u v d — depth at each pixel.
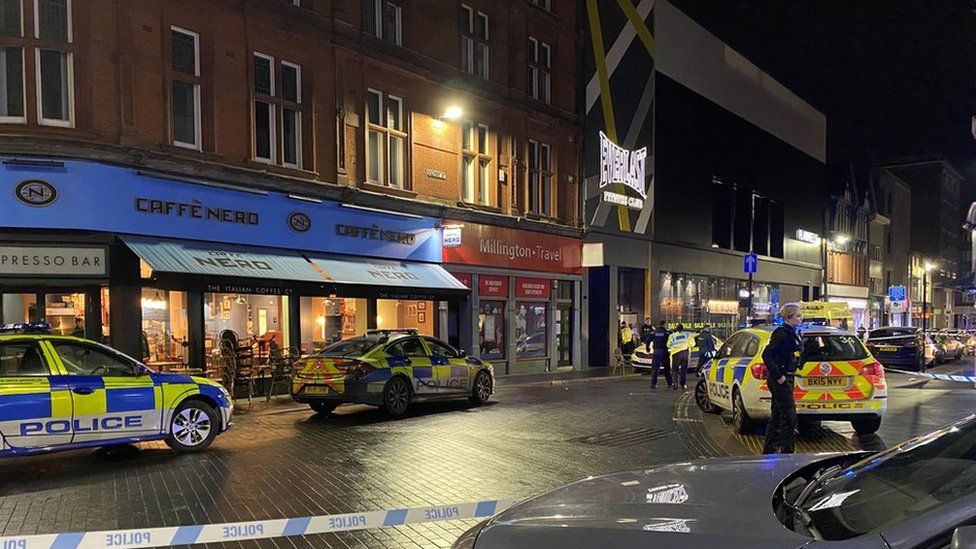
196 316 13.54
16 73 11.80
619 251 26.17
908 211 69.25
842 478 2.48
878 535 1.75
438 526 5.62
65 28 12.05
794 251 41.22
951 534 1.64
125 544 4.30
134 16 12.66
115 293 12.16
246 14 14.50
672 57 29.55
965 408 13.16
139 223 12.52
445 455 8.41
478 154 20.73
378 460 8.11
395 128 18.30
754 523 2.01
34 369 7.50
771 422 8.04
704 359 13.43
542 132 23.30
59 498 6.34
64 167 11.68
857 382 9.49
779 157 39.41
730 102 34.16
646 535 1.99
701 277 31.73
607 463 7.96
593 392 16.33
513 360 21.61
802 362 8.05
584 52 25.12
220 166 13.77
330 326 16.39
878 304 57.28
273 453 8.55
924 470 2.26
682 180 29.97
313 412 12.39
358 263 16.59
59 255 11.68
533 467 7.73
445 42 19.42
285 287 13.87
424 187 18.69
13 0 11.76
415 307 18.75
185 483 6.95
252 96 14.62
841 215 48.88
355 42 16.69
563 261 23.69
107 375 7.97
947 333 32.97
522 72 22.23
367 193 16.81
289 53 15.42
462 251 19.78
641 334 24.95
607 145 25.70
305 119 15.77
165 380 8.41
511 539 2.13
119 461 8.06
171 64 13.25
